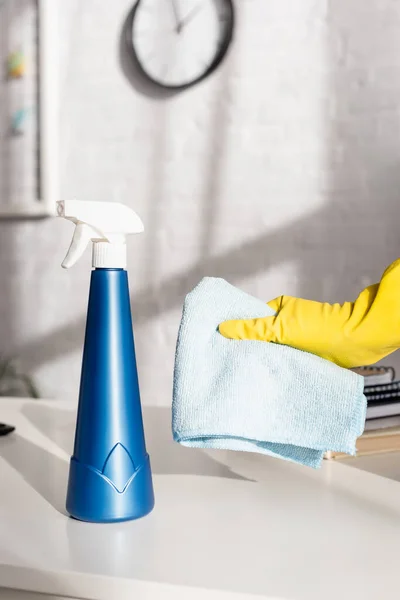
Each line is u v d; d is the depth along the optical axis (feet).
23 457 3.05
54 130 7.61
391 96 6.44
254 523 2.22
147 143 7.36
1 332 8.00
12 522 2.24
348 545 2.04
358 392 2.20
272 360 2.26
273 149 6.90
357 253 6.63
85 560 1.93
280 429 2.22
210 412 2.21
